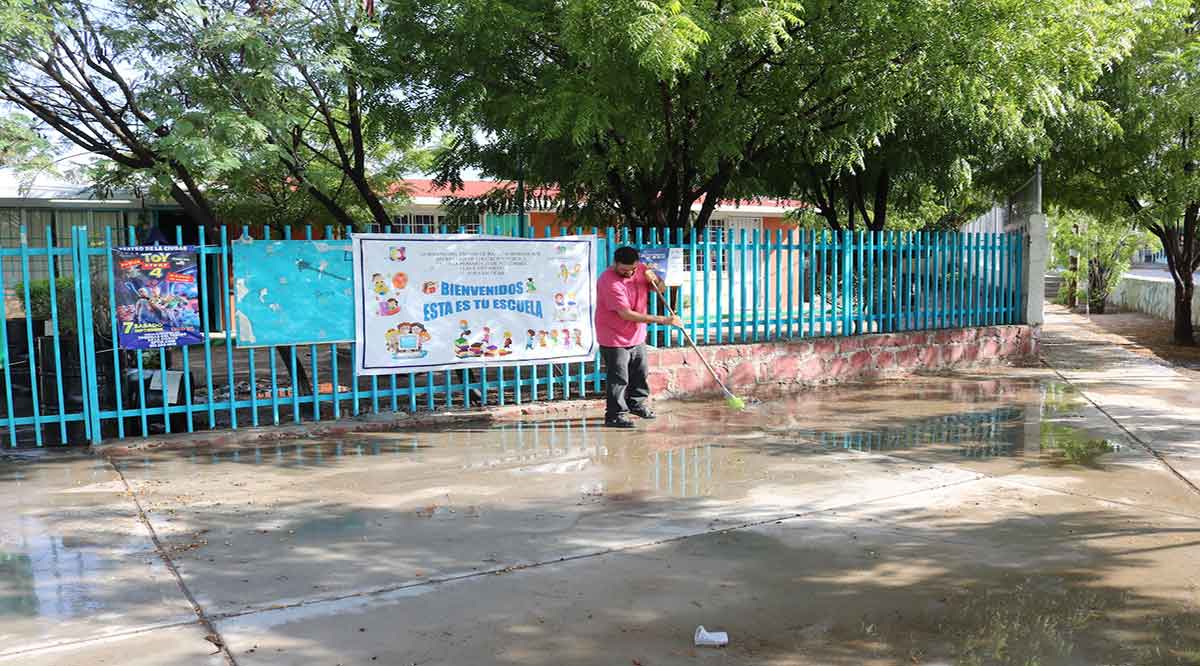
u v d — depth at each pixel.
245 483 6.24
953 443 7.39
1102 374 11.27
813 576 4.50
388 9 9.73
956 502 5.74
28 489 6.09
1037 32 8.73
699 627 3.87
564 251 8.88
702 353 9.61
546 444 7.39
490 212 13.59
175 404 8.12
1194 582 4.40
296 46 8.49
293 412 8.23
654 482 6.24
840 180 14.46
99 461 6.88
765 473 6.46
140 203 15.02
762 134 10.03
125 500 5.83
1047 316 21.02
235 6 8.93
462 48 9.29
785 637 3.84
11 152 8.30
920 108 10.45
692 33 7.46
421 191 17.62
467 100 9.80
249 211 14.07
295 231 14.45
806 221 20.17
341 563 4.69
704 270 9.78
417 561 4.72
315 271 7.88
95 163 8.91
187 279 7.44
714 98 9.29
